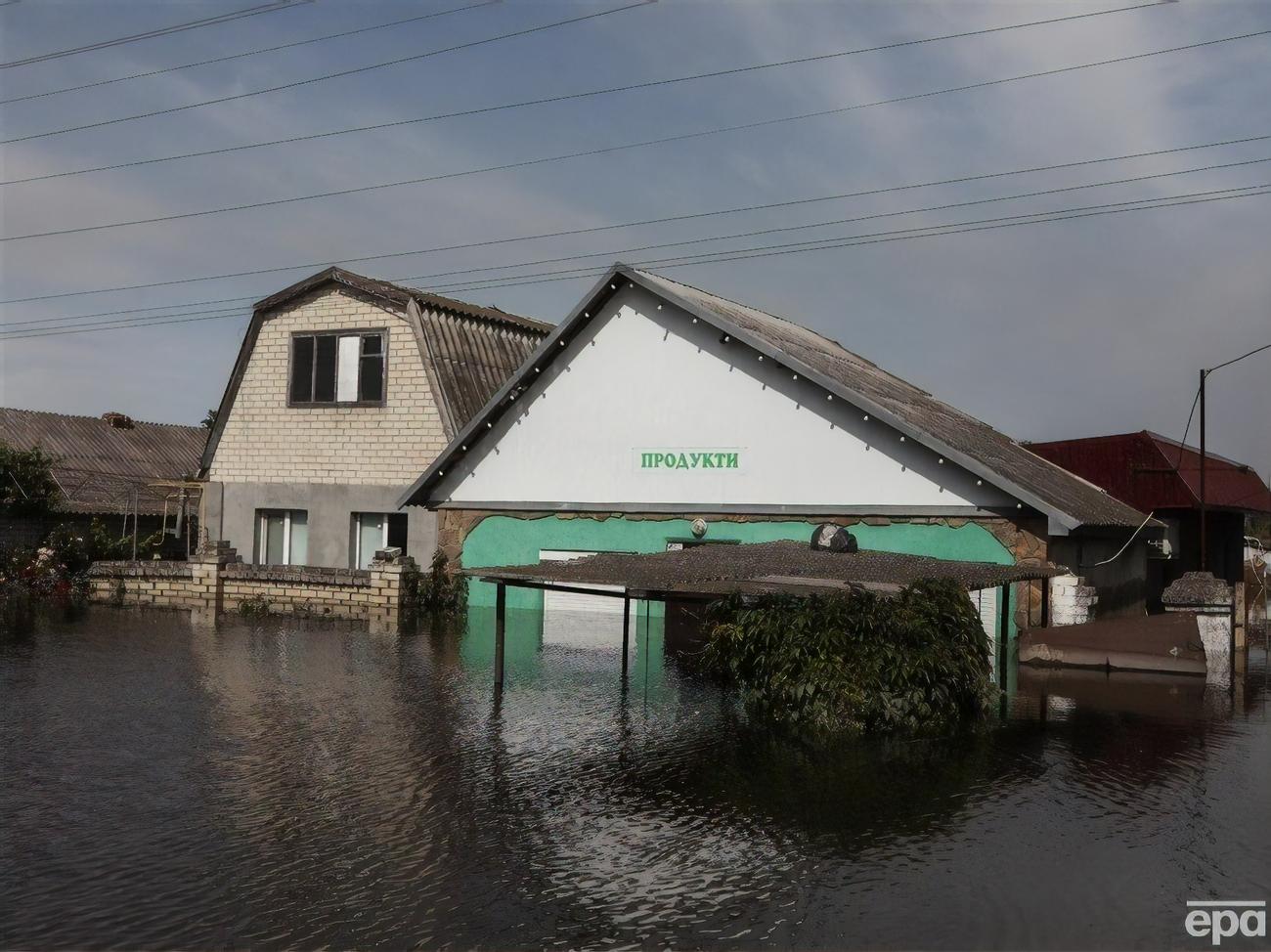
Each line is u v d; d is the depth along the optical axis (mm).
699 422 20609
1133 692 14469
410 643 18391
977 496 18219
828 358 23391
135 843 7977
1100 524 18016
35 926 6535
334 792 9297
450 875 7391
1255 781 9859
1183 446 25547
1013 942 6395
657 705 13164
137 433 36750
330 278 24859
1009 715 12773
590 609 22109
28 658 16219
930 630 12297
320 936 6426
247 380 25875
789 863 7648
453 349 25203
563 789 9422
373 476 24484
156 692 13672
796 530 19625
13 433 32562
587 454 21562
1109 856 7820
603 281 21047
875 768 10195
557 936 6453
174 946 6281
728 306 23844
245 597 23578
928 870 7523
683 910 6840
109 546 28281
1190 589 16609
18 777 9688
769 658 12391
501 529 22328
